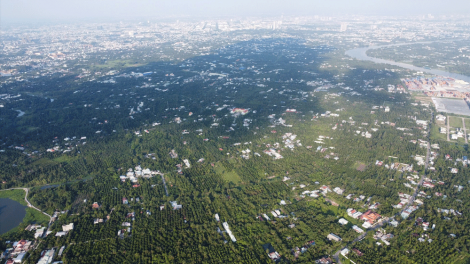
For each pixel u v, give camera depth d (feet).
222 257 492.95
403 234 540.93
